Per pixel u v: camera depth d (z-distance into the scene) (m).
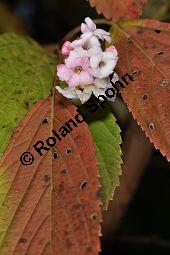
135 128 0.41
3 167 0.30
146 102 0.31
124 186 0.42
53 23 0.51
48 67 0.33
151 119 0.30
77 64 0.30
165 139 0.30
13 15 0.48
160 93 0.31
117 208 0.43
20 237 0.29
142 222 0.52
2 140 0.31
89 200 0.29
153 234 0.50
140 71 0.31
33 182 0.30
